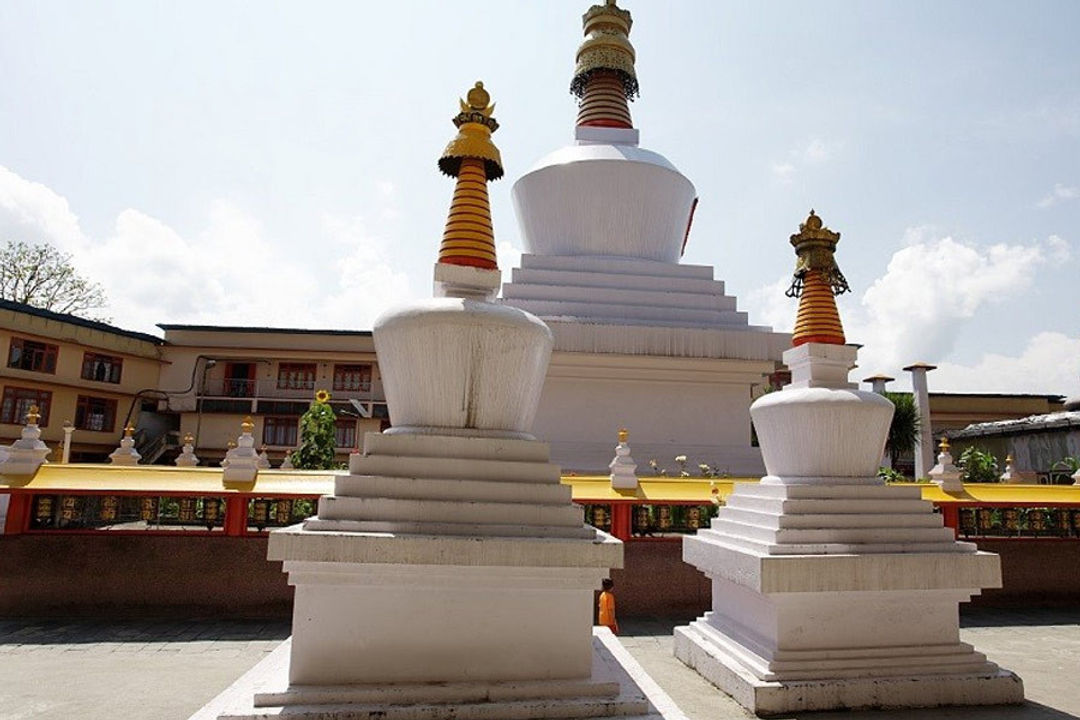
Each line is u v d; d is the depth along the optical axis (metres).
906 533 7.64
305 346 33.38
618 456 12.70
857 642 7.41
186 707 7.02
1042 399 43.44
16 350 28.42
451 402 5.91
